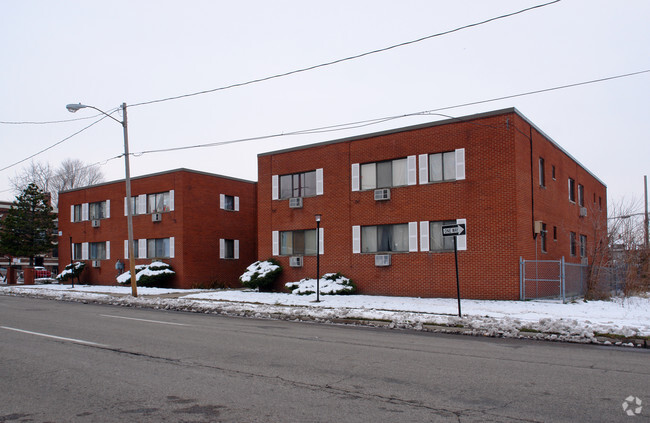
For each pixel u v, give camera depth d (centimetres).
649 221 2597
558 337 1183
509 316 1500
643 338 1132
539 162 2303
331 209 2508
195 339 1151
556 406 608
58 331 1270
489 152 2077
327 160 2538
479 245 2081
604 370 825
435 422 545
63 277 3744
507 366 852
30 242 4647
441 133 2198
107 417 567
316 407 601
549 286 2291
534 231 2147
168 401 628
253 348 1027
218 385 708
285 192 2703
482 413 577
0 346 1035
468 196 2116
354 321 1524
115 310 1914
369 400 632
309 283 2433
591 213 2814
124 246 3516
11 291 3028
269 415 571
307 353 971
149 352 970
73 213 3962
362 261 2392
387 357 932
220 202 3428
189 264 3178
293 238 2658
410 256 2253
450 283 2147
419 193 2241
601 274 2270
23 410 594
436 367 840
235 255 3500
